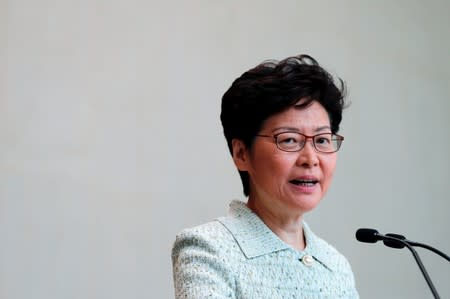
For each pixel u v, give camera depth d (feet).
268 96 10.24
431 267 27.14
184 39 23.86
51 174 21.61
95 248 21.79
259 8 25.27
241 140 10.82
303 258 10.58
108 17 22.86
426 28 28.30
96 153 22.20
